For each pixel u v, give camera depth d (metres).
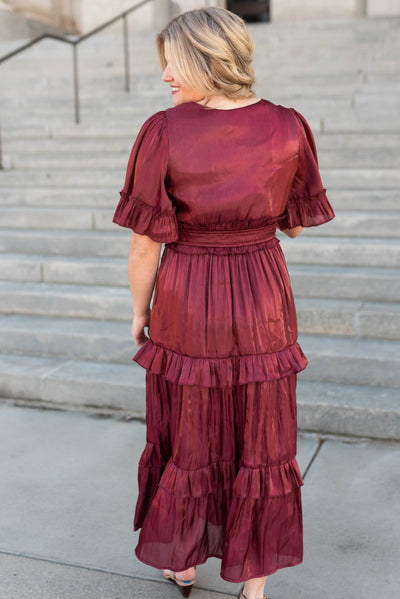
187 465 1.88
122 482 2.87
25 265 4.53
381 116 5.64
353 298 3.91
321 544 2.38
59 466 3.01
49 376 3.67
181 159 1.69
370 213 4.48
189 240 1.81
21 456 3.11
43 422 3.48
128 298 4.07
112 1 11.17
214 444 1.91
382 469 2.90
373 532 2.45
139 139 1.76
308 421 3.24
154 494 2.09
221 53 1.66
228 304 1.78
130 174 1.79
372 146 5.28
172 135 1.69
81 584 2.21
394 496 2.69
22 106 7.36
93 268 4.40
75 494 2.78
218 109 1.70
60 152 6.11
